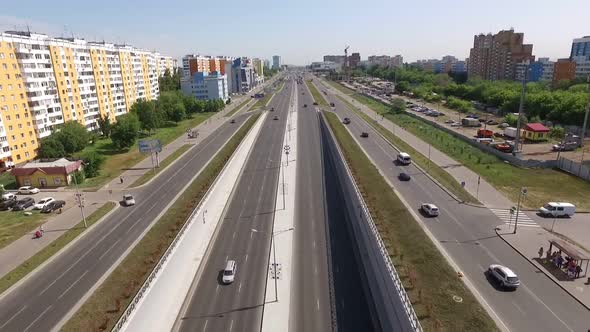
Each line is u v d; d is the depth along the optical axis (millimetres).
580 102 139625
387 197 78312
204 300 53062
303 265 61375
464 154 114188
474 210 72188
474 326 41156
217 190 91438
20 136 119000
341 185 97875
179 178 102750
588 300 44938
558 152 105875
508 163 103938
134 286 53969
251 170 111438
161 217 77125
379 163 104812
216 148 136000
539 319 41969
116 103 179875
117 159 125688
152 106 167500
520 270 51594
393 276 49219
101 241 67875
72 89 145000
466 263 53531
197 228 69938
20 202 85188
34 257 62375
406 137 140375
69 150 125625
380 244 57875
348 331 46688
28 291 53656
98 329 45469
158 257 61531
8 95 114250
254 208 84000
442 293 46906
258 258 63438
